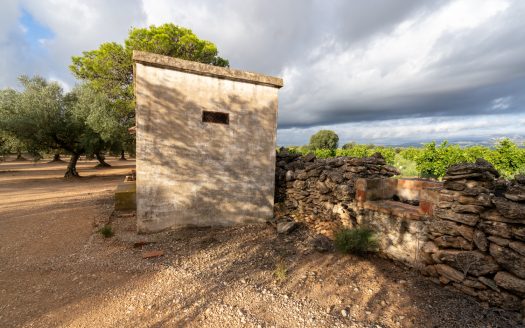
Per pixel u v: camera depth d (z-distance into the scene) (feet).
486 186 9.87
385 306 9.68
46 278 11.96
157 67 17.37
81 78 55.06
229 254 14.67
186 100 18.30
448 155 30.45
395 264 12.95
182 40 50.52
